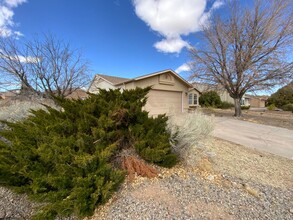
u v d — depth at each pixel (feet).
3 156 9.46
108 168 8.25
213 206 7.80
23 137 10.85
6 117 19.02
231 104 94.89
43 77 36.58
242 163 13.46
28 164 8.77
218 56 42.42
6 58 33.42
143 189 8.82
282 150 18.12
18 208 8.39
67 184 7.73
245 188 9.52
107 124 10.50
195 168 11.28
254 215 7.37
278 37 36.83
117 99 12.87
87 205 7.09
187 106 48.57
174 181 9.67
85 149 9.30
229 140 21.17
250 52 38.99
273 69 37.58
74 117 12.13
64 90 38.45
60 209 6.85
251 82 40.50
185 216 7.07
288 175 12.03
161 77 41.60
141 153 10.37
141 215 7.11
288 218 7.37
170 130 12.24
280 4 36.14
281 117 47.62
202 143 14.85
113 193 8.30
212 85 45.93
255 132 26.84
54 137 9.32
